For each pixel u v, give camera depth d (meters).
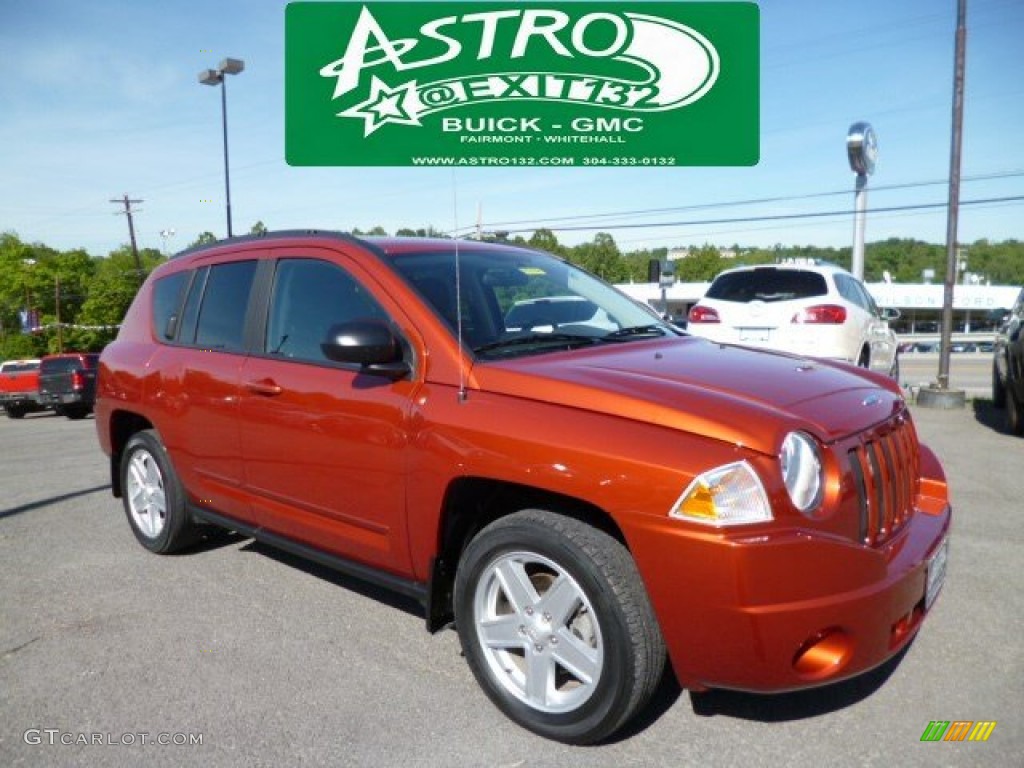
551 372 2.98
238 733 2.94
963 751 2.73
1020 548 4.69
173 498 4.66
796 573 2.43
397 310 3.39
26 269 75.06
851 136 14.77
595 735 2.73
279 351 3.87
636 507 2.55
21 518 6.09
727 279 10.02
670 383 2.88
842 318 9.20
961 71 11.53
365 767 2.72
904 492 3.05
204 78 21.78
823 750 2.75
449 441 3.00
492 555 2.93
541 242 37.53
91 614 4.04
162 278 4.93
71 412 22.28
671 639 2.56
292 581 4.45
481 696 3.18
